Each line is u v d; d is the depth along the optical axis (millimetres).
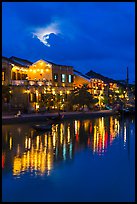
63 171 23125
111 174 22406
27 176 21625
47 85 81500
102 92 114812
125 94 132250
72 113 78250
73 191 18750
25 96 73875
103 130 52469
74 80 101438
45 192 18562
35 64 87562
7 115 62344
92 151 31703
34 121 59281
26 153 30109
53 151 31453
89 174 22422
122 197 17891
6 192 18500
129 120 76062
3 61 70938
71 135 44656
